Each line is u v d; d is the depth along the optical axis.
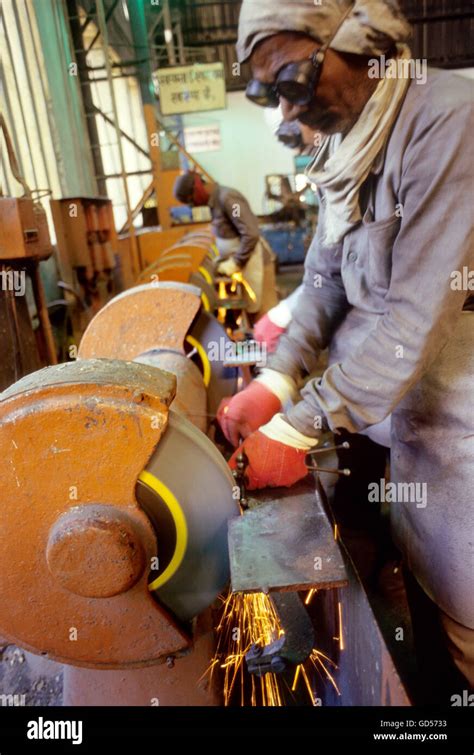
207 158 10.48
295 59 0.82
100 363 0.83
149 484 0.80
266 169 10.56
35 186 3.80
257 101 0.92
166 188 5.43
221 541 0.90
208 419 1.59
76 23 4.77
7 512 0.78
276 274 8.68
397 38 0.81
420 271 0.90
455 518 1.09
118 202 6.28
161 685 1.03
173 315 1.56
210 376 1.94
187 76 4.02
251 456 1.01
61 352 3.21
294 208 9.21
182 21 8.38
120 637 0.89
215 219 4.14
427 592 1.21
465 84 0.87
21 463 0.76
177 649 0.91
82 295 2.99
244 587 0.75
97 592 0.80
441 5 8.49
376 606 1.80
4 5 3.48
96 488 0.77
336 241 1.19
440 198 0.86
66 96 4.57
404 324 0.92
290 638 1.09
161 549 0.85
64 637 0.89
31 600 0.85
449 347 1.06
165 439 0.81
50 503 0.78
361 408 0.96
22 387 0.77
